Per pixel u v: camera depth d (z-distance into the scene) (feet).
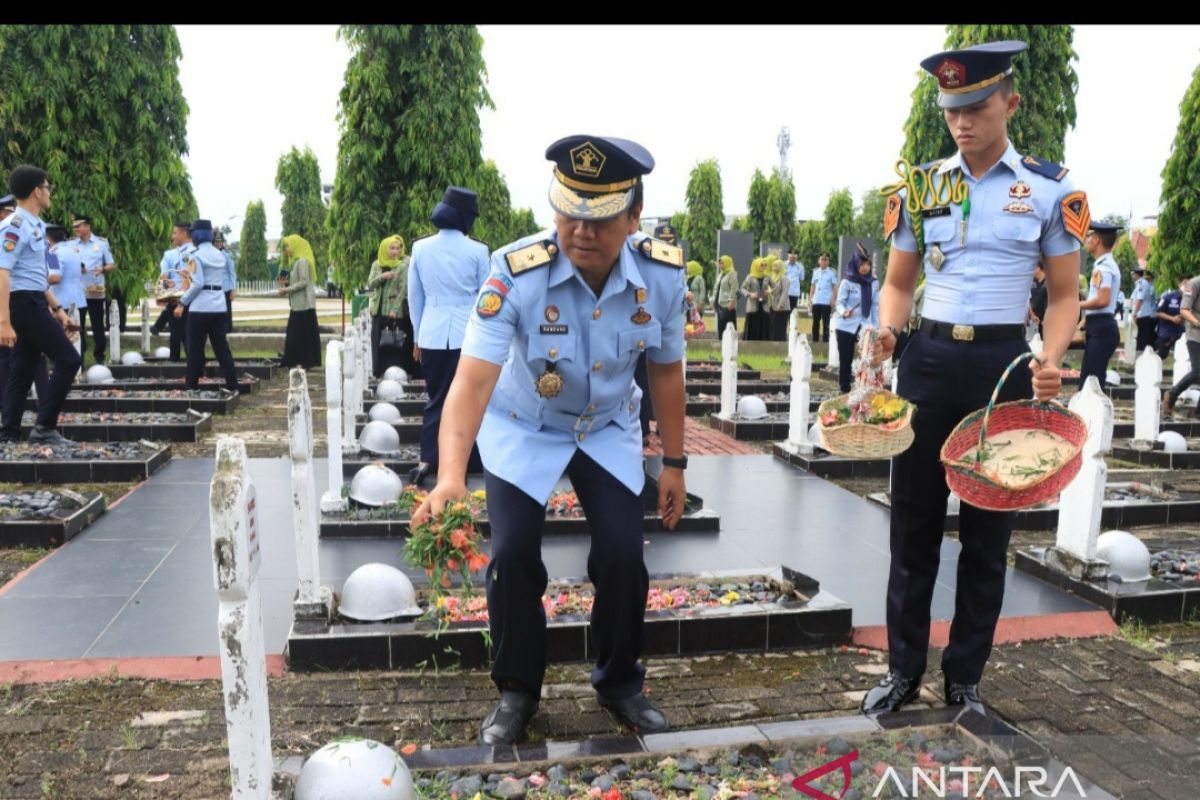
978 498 10.61
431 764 10.25
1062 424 11.28
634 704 12.07
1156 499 24.49
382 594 14.83
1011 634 15.75
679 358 11.50
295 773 9.84
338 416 21.36
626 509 11.30
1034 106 64.54
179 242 51.47
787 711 12.98
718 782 10.09
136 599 16.70
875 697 12.54
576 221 9.80
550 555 19.44
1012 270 11.62
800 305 135.03
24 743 11.77
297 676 13.78
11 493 22.56
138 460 25.80
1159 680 14.11
